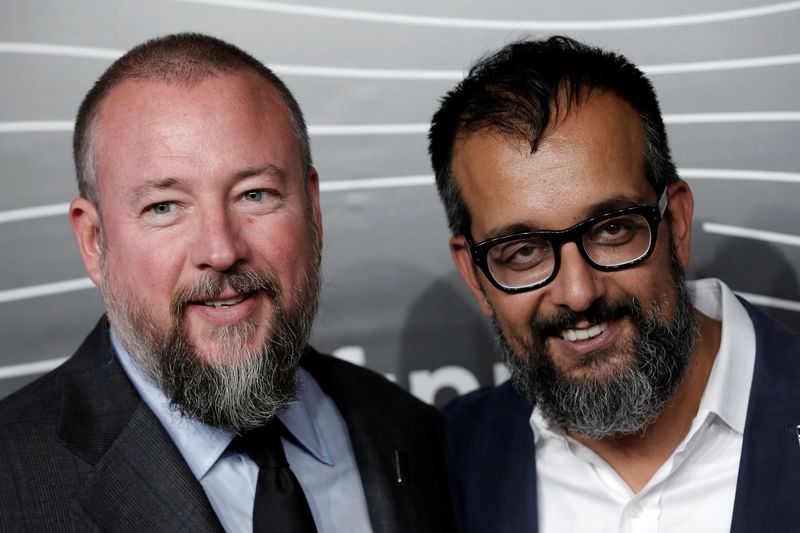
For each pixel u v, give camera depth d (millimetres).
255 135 1315
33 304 1907
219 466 1381
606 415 1401
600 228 1368
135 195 1292
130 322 1335
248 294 1322
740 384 1456
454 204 1488
